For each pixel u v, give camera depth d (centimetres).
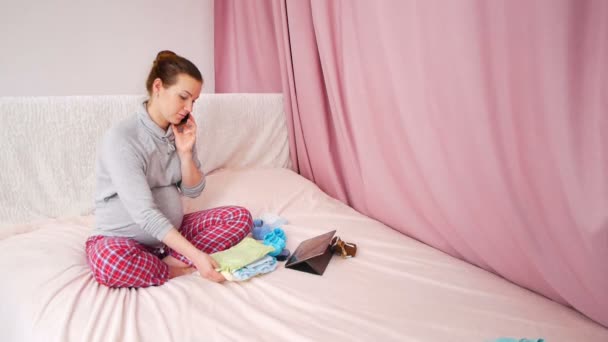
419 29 116
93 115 145
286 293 98
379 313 90
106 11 194
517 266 104
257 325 86
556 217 90
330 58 158
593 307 87
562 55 81
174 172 121
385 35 127
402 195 139
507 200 100
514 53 93
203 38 228
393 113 135
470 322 87
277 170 187
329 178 181
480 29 99
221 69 235
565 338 82
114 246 98
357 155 162
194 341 79
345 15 147
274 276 108
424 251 125
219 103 177
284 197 165
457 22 104
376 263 115
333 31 158
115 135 106
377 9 129
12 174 136
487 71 100
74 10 186
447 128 113
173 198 120
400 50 124
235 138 186
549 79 85
